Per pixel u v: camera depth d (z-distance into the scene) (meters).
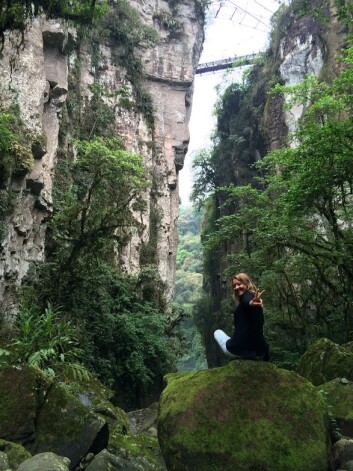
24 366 5.32
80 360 15.41
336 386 5.36
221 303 33.28
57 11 11.85
